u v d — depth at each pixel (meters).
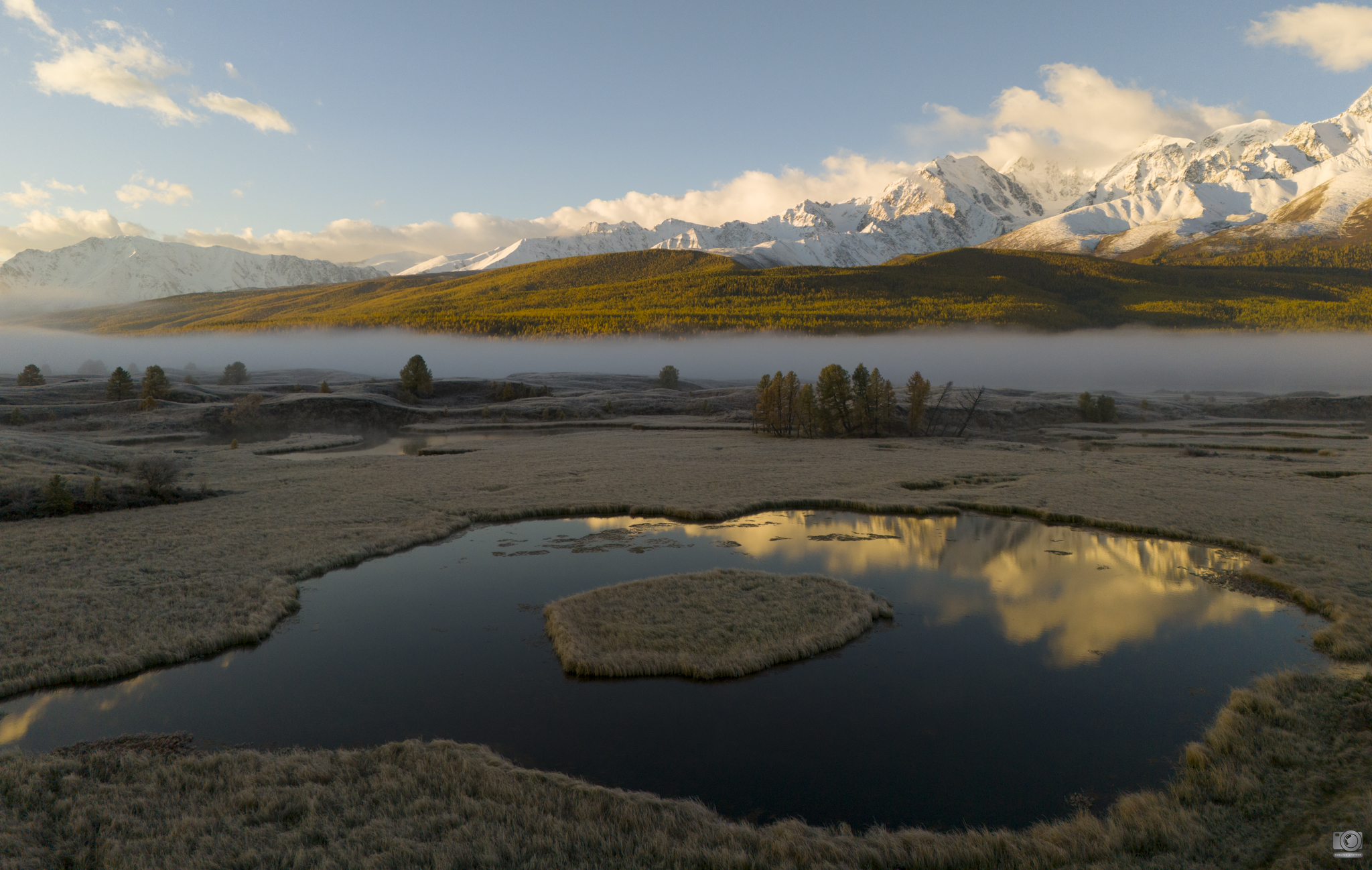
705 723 17.42
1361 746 14.24
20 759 14.53
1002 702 18.45
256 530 35.19
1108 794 14.22
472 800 13.32
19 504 37.56
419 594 27.66
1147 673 20.06
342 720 17.47
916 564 31.97
